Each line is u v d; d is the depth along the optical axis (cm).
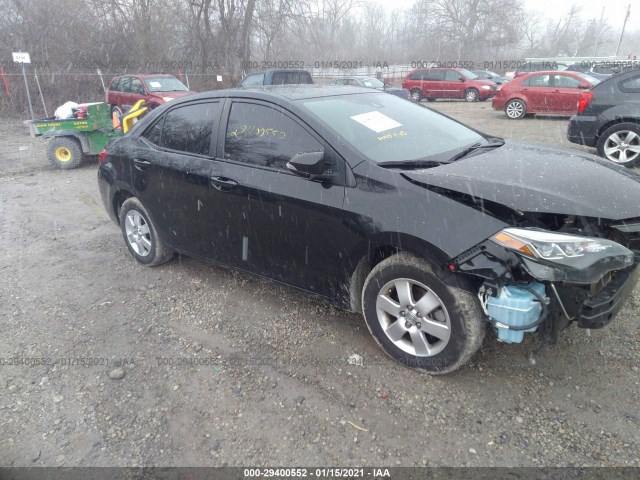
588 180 272
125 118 670
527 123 1370
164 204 409
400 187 274
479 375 288
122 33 2323
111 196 474
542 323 255
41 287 430
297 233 318
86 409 278
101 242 538
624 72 760
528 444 240
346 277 308
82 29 2202
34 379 305
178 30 2523
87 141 951
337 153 299
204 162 367
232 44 2564
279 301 386
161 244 442
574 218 252
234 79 2539
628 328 323
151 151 414
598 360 294
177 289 416
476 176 273
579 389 273
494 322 253
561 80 1413
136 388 293
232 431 257
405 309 286
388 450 241
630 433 242
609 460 228
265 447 246
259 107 344
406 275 276
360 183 287
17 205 699
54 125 911
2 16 2061
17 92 1934
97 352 331
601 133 786
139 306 389
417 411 264
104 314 379
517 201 246
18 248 527
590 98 786
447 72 2209
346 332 339
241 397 281
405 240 265
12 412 278
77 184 825
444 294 262
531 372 288
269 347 327
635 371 284
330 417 263
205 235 387
